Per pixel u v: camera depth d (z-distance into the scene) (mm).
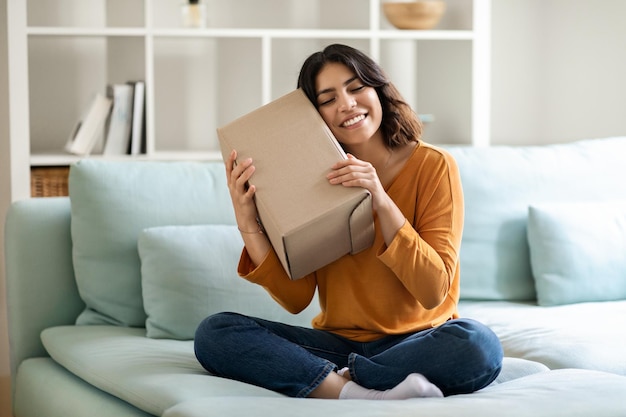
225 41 4465
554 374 2297
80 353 2693
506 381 2375
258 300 2951
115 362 2539
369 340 2428
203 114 4469
